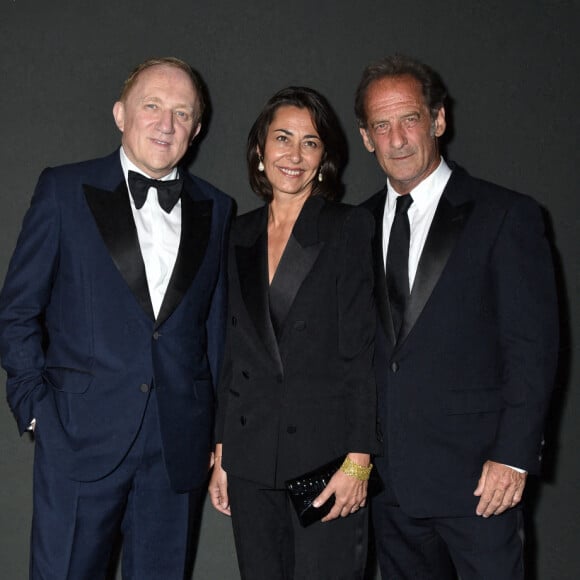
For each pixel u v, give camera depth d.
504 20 2.81
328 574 2.21
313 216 2.30
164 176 2.43
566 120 2.83
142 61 2.79
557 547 2.95
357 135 2.85
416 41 2.81
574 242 2.86
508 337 2.16
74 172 2.34
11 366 2.25
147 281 2.29
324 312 2.23
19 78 2.77
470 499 2.20
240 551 2.32
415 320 2.22
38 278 2.27
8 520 2.88
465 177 2.32
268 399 2.23
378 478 2.25
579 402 2.90
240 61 2.81
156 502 2.37
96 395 2.24
